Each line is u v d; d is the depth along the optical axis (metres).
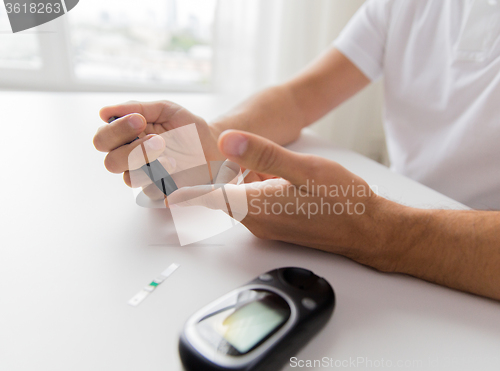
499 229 0.27
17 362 0.18
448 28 0.55
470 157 0.53
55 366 0.18
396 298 0.26
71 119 0.65
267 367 0.18
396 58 0.63
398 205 0.30
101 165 0.45
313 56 1.24
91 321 0.21
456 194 0.56
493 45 0.50
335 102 0.66
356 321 0.23
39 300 0.23
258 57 1.20
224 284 0.25
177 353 0.20
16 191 0.37
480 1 0.50
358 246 0.29
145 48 1.29
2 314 0.21
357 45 0.64
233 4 1.13
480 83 0.52
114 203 0.36
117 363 0.19
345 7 1.19
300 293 0.22
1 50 1.08
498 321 0.25
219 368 0.17
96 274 0.25
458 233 0.27
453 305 0.26
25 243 0.28
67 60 1.15
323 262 0.29
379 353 0.21
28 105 0.72
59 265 0.26
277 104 0.57
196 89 1.33
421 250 0.28
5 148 0.49
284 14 1.17
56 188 0.38
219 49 1.17
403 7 0.60
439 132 0.58
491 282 0.26
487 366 0.21
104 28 1.24
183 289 0.25
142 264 0.27
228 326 0.20
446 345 0.22
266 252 0.30
